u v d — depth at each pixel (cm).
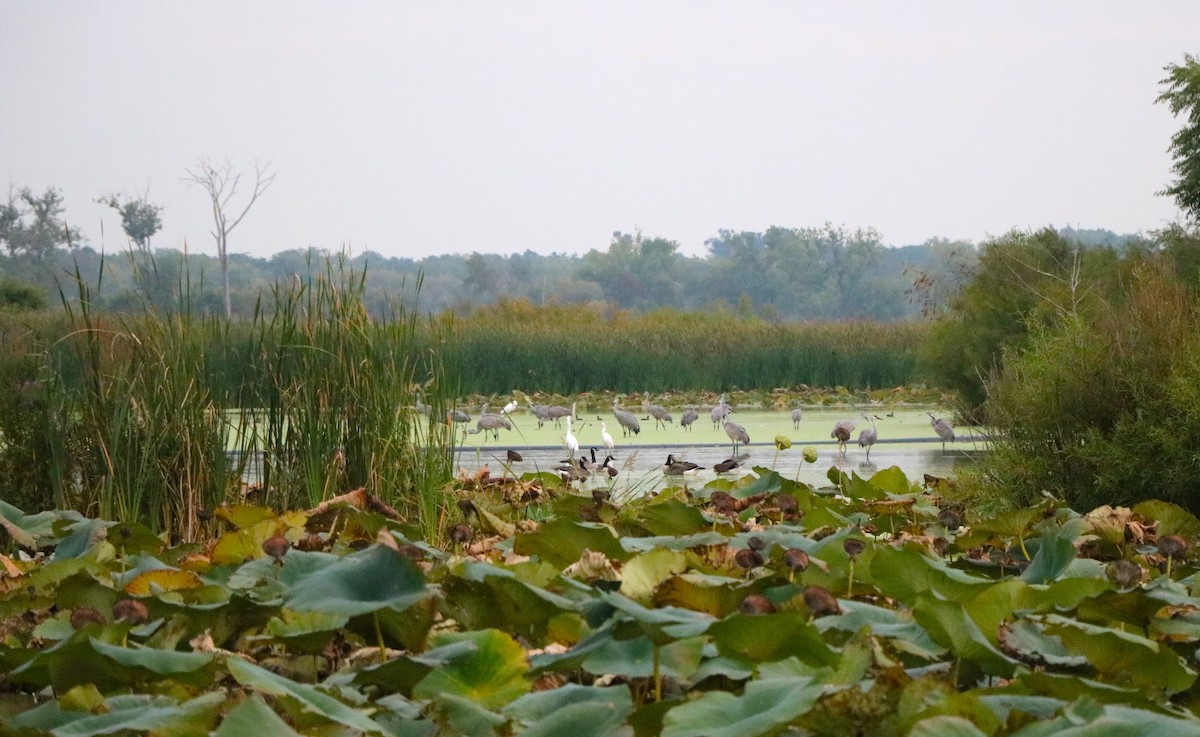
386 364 622
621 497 699
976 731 181
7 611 295
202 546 405
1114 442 680
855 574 324
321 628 253
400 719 211
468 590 268
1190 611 280
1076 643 243
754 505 498
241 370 608
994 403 758
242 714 183
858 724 196
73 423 602
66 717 212
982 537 405
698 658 231
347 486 610
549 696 216
